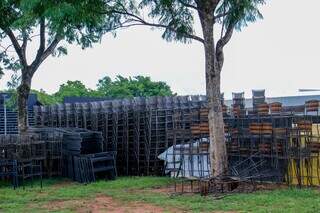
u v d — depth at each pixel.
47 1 12.66
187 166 16.89
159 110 19.16
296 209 10.38
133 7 14.80
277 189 13.40
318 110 16.02
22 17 14.58
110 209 11.59
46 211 11.38
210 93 14.27
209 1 14.06
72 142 18.27
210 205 11.37
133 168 19.69
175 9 15.03
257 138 14.81
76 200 13.12
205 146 15.66
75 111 21.05
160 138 19.09
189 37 14.88
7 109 23.75
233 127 15.45
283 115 14.55
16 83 19.80
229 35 14.37
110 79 41.28
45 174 18.30
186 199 12.41
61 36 15.84
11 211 11.49
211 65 14.22
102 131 20.22
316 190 13.00
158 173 18.98
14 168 16.31
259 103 16.84
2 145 16.50
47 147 18.28
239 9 14.18
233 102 18.73
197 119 18.14
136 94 38.59
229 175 13.98
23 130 18.97
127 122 19.70
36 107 21.66
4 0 16.98
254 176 13.69
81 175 17.42
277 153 13.88
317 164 13.95
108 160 17.98
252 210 10.52
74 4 13.01
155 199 12.62
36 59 19.12
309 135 13.73
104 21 14.58
